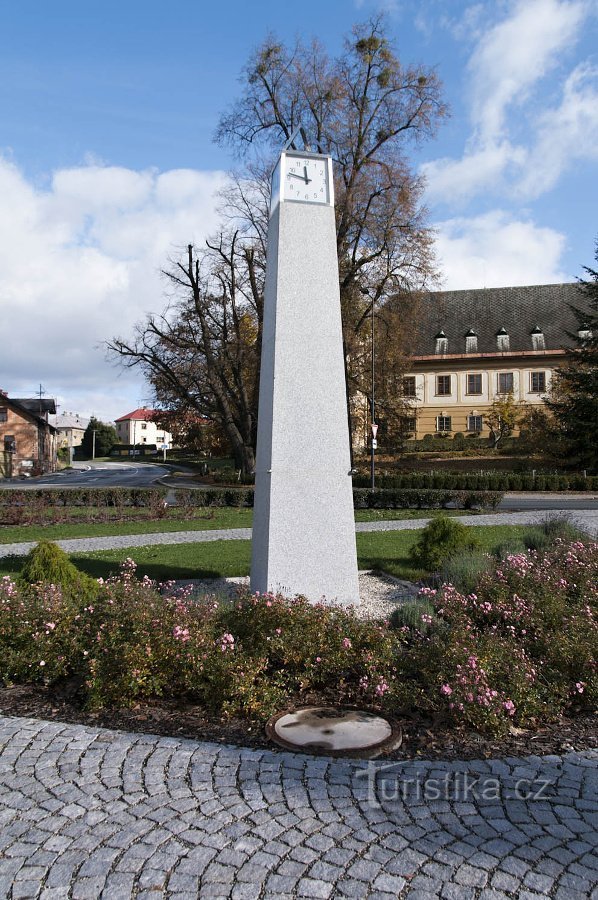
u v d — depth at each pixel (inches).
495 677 176.9
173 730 163.2
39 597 235.1
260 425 303.6
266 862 108.2
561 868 106.8
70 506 874.8
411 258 1182.9
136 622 195.8
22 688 196.4
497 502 818.2
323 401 288.7
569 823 120.0
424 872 105.7
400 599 322.0
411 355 1605.6
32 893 101.5
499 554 370.9
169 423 2156.7
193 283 1258.0
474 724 160.2
